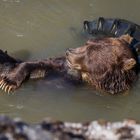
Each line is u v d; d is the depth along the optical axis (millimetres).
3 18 19047
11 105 14430
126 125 7418
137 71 15898
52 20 19031
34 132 7004
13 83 15133
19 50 17141
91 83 15750
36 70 15625
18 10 19625
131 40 16047
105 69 15312
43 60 15938
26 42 17594
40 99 14836
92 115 14117
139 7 20234
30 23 18766
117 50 15375
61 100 14938
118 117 14062
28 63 15539
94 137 7207
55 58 16141
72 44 17453
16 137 6852
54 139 7004
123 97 15266
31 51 17109
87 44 15883
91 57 15438
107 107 14695
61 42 17594
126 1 20578
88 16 19500
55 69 15945
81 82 15836
